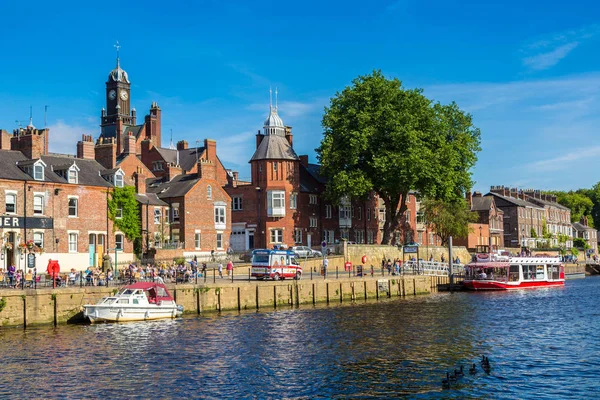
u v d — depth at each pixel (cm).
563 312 5553
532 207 15438
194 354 3697
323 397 2864
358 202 10681
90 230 6950
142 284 4997
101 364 3444
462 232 10669
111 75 13200
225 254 7944
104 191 7144
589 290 7956
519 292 7694
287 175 9356
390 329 4559
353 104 8869
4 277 5212
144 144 10688
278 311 5597
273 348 3869
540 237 15538
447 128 9312
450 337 4241
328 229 10056
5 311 4400
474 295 7281
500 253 9369
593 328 4628
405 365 3422
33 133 6794
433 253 9925
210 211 8294
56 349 3794
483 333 4400
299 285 6159
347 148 8688
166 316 5062
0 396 2880
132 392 2942
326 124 8950
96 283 5334
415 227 11500
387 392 2930
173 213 8044
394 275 7469
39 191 6525
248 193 9356
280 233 9250
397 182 8438
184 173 9056
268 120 9581
